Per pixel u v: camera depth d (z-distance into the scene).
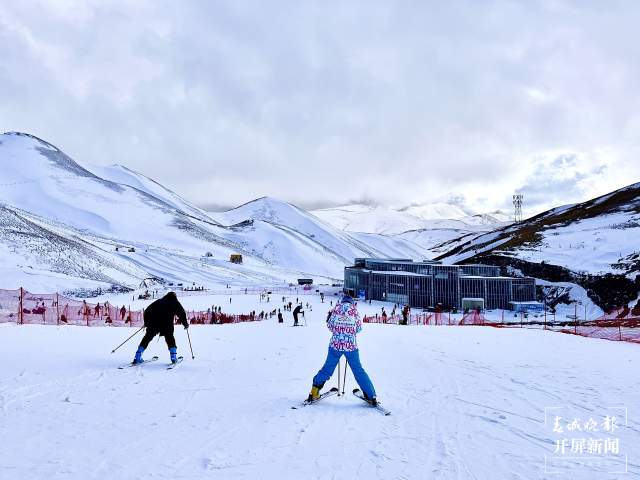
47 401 6.75
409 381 9.31
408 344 15.92
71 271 100.56
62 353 10.85
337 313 7.38
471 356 12.91
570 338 18.45
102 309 36.31
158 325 9.98
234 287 128.62
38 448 4.94
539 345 15.80
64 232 150.38
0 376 8.14
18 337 13.57
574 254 100.88
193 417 6.30
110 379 8.35
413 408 7.18
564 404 7.48
